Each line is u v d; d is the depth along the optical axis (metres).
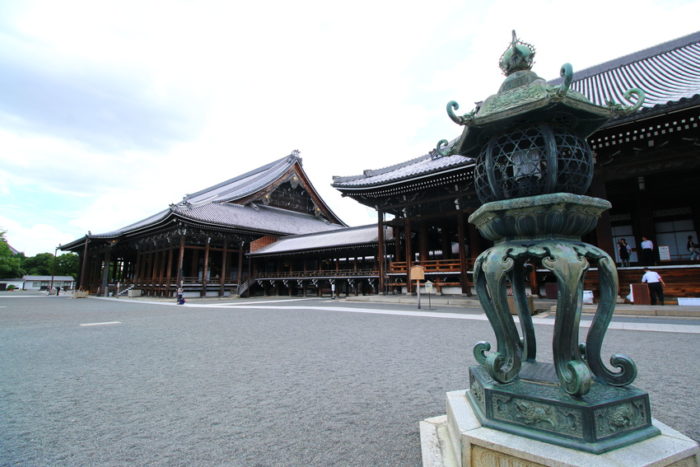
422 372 5.37
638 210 18.73
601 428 1.85
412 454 2.82
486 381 2.36
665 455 1.76
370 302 21.84
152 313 17.30
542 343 7.38
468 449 2.08
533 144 2.46
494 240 2.75
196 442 3.12
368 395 4.36
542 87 2.45
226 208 41.09
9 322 13.46
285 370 5.69
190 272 40.53
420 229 24.22
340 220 57.44
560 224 2.29
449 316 13.15
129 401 4.27
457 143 3.16
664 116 12.95
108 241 44.34
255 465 2.70
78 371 5.77
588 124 2.68
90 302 28.67
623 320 10.53
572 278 2.08
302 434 3.26
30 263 90.44
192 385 4.92
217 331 10.46
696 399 3.90
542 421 1.98
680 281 13.84
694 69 17.56
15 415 3.83
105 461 2.79
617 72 22.16
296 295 36.34
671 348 6.60
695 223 18.44
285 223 45.34
